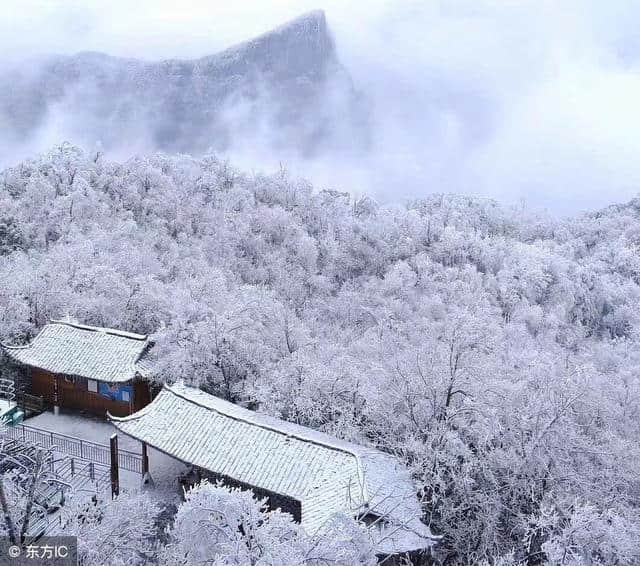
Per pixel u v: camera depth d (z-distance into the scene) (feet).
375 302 195.42
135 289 147.64
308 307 191.62
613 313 232.53
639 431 122.52
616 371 166.71
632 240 311.06
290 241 235.40
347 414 103.14
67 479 92.12
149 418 94.79
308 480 81.61
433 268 226.99
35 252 177.27
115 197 235.81
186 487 92.79
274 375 111.75
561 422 99.91
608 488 99.60
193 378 113.91
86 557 64.80
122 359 111.04
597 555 80.38
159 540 79.25
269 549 59.06
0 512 68.90
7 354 118.11
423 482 89.51
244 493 65.77
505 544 91.97
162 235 213.66
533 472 96.63
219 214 245.24
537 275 225.35
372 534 65.46
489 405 104.01
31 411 115.03
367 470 81.76
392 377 109.09
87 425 111.45
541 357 128.98
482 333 110.01
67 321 121.60
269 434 88.38
